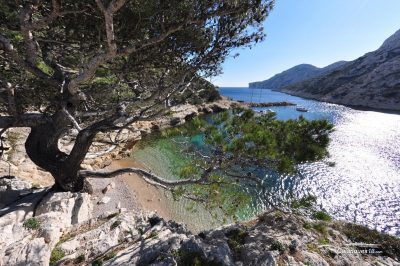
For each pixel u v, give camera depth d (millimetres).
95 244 9727
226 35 10172
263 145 8523
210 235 11055
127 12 8438
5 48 9727
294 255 9969
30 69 10438
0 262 8039
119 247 9719
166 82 13234
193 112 65125
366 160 39031
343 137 53000
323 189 29875
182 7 7832
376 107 108750
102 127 12211
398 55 140000
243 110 9734
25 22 8508
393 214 24844
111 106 14359
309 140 8836
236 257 9500
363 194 28844
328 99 144250
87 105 14344
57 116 12164
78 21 9414
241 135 9227
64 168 13344
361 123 69562
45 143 12758
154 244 9312
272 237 10883
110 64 13016
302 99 167375
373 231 13180
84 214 13844
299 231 11945
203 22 8484
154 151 34875
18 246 8852
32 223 10531
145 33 9094
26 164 21891
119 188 23750
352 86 137000
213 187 11898
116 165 30078
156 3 7723
